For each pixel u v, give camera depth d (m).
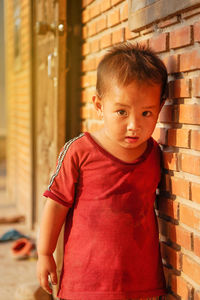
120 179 1.54
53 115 3.03
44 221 1.63
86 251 1.55
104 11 2.25
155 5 1.68
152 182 1.62
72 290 1.56
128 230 1.54
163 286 1.63
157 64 1.48
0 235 4.35
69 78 2.71
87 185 1.57
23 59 5.32
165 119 1.66
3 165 10.09
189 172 1.52
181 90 1.55
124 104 1.42
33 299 2.56
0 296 2.91
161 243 1.75
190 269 1.55
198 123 1.45
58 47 2.65
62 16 2.62
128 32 1.99
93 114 2.45
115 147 1.54
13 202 5.95
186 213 1.56
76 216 1.60
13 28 6.02
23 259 3.69
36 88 4.25
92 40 2.46
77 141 1.60
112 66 1.46
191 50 1.50
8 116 6.55
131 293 1.53
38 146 3.99
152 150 1.62
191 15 1.48
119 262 1.52
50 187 1.62
